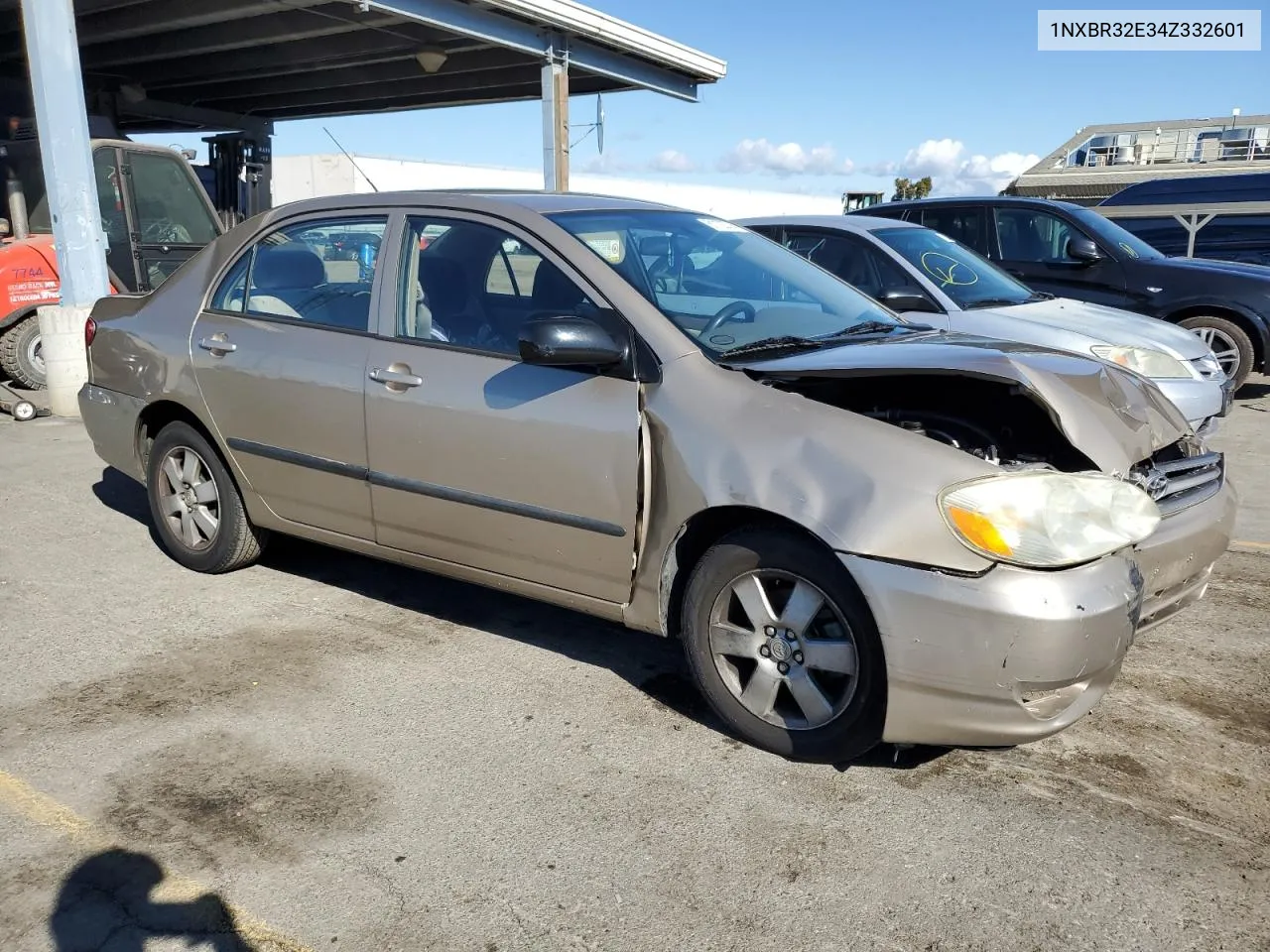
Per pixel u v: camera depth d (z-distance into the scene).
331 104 21.33
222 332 4.49
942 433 3.29
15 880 2.66
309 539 4.48
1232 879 2.67
